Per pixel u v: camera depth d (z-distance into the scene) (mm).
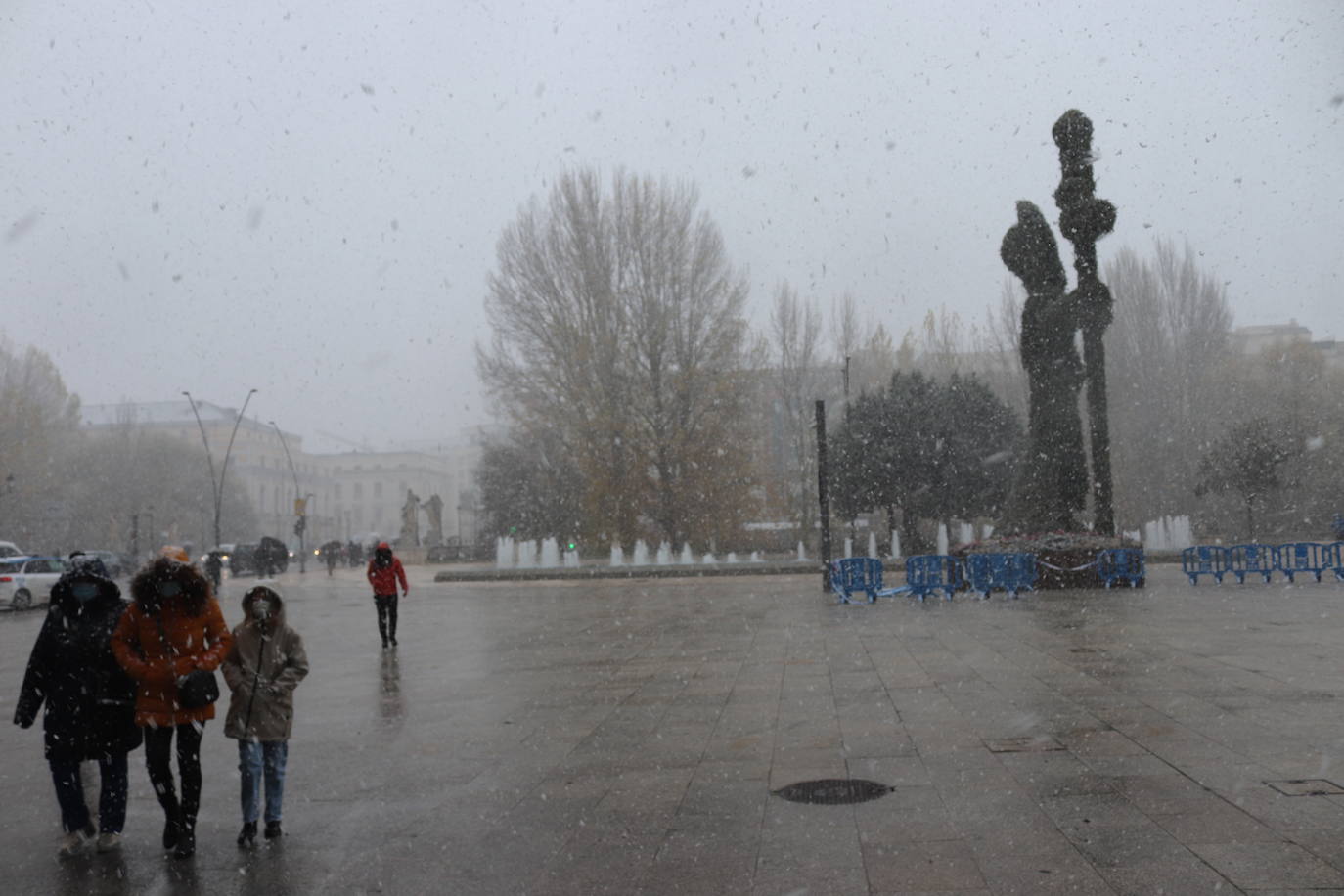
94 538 74312
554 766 7820
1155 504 55031
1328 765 6742
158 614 6098
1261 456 46219
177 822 6004
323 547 68812
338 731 9664
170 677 6012
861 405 46219
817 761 7512
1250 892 4625
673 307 48750
